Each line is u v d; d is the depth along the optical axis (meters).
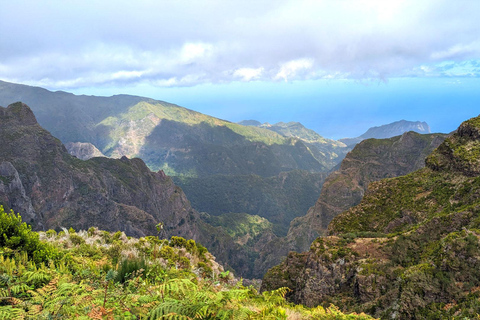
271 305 6.88
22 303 5.21
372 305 22.23
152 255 14.48
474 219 29.81
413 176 57.38
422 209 48.22
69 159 190.75
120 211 186.88
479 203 31.70
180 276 10.27
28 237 10.40
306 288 30.59
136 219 187.62
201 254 20.38
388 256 28.62
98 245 16.33
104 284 5.72
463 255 19.61
